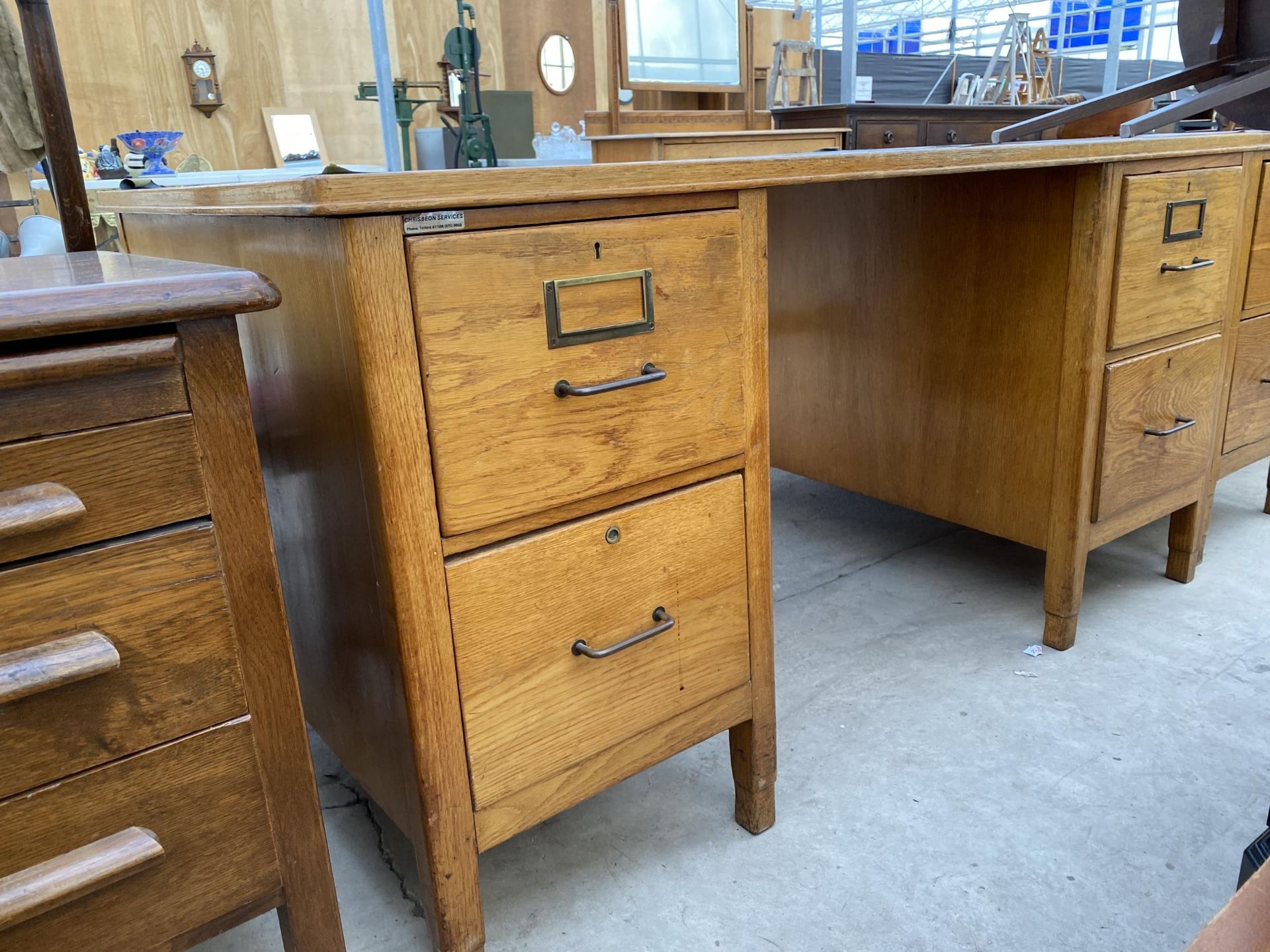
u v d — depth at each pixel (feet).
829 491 8.96
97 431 2.15
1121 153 4.91
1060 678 5.51
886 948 3.63
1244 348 6.48
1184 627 6.07
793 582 6.98
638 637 3.48
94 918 2.35
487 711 3.22
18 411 2.04
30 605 2.12
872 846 4.19
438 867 3.23
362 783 3.85
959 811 4.40
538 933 3.76
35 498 2.07
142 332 2.21
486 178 2.79
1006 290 5.69
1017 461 5.86
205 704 2.43
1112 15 13.26
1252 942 1.31
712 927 3.77
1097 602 6.46
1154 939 3.63
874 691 5.46
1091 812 4.36
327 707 4.00
